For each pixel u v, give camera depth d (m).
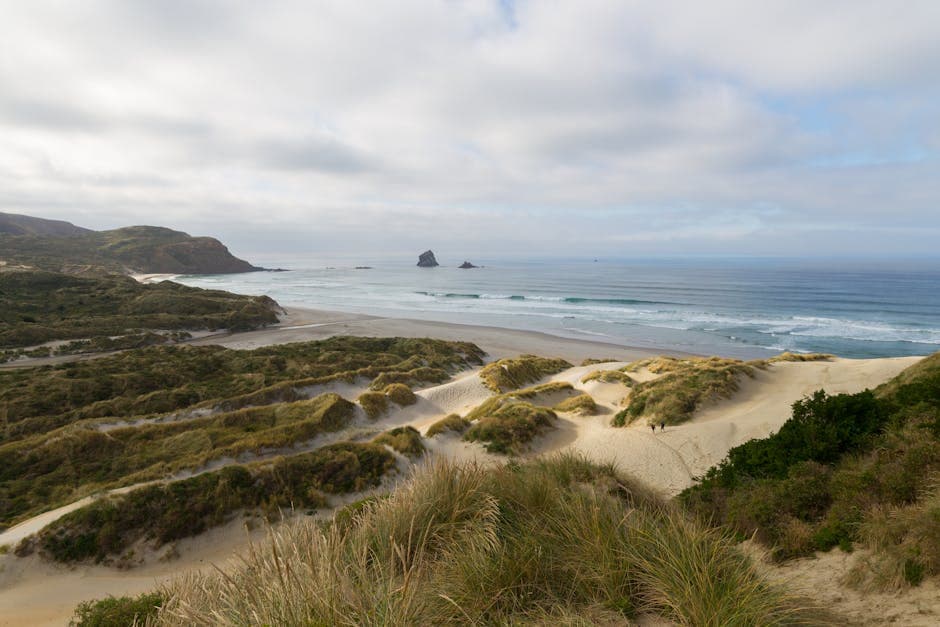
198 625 3.19
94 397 29.16
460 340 53.12
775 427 16.56
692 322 66.06
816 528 5.55
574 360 44.53
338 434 22.47
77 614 8.55
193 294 75.19
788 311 75.88
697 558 3.49
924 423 7.21
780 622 3.17
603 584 3.52
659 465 15.10
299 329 59.50
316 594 2.86
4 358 39.81
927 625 3.22
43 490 17.00
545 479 5.50
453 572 3.71
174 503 13.83
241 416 23.62
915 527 4.30
